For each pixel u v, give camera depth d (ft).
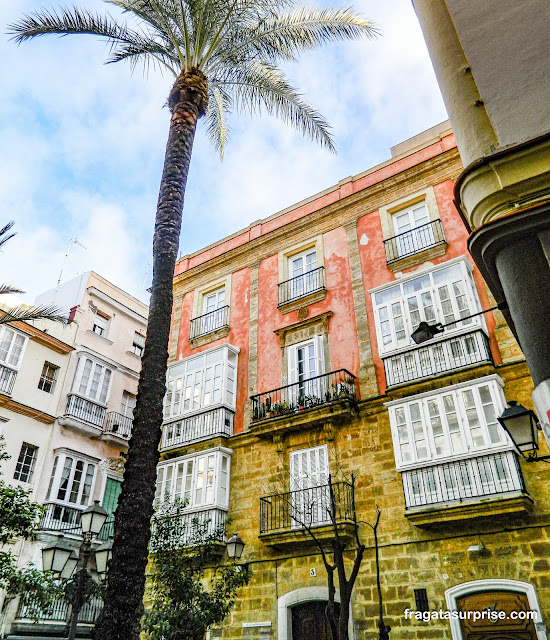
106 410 76.18
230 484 51.80
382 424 45.27
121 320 86.48
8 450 62.39
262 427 51.01
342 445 46.57
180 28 41.50
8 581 42.22
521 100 18.67
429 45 22.88
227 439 54.13
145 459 25.80
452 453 39.14
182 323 67.87
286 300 58.59
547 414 14.44
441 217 51.39
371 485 43.37
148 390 27.66
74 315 78.18
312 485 46.37
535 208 16.06
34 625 57.16
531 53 19.25
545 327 15.35
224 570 47.29
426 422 41.39
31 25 40.14
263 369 56.34
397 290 48.49
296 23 43.83
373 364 48.55
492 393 39.22
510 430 23.86
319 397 49.83
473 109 19.79
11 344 67.10
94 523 35.60
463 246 48.57
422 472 40.16
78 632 60.54
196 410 56.39
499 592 35.29
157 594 39.01
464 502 37.01
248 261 65.62
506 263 16.76
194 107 38.32
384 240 53.78
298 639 42.19
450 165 53.36
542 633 32.45
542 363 15.08
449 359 42.78
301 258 61.41
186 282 70.95
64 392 71.87
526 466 37.29
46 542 60.54
